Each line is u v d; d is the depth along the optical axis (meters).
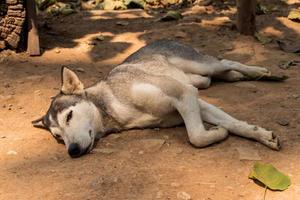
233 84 5.55
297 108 4.79
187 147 4.18
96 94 4.52
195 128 4.17
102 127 4.47
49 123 4.43
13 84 5.78
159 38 7.23
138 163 3.95
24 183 3.78
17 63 6.39
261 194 3.49
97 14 8.71
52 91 5.57
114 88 4.49
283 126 4.45
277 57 6.36
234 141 4.21
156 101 4.36
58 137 4.44
